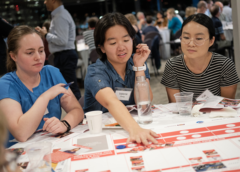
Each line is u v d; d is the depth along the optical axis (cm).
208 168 83
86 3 1288
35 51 145
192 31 160
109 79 166
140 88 133
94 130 128
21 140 129
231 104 148
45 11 991
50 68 172
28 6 959
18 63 148
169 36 805
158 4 1184
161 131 121
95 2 1298
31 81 157
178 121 133
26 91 154
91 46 548
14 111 139
